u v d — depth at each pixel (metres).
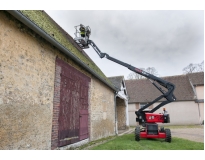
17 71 3.63
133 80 26.84
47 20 6.92
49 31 5.42
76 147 6.18
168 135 8.18
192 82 23.11
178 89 23.36
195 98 21.75
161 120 9.44
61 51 5.58
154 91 24.03
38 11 6.55
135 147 6.48
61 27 9.45
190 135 11.30
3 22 3.38
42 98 4.44
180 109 21.88
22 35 3.88
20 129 3.61
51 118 4.78
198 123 21.12
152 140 8.67
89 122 7.72
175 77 25.19
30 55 4.09
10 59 3.47
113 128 11.92
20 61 3.75
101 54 10.26
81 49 10.37
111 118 11.63
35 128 4.09
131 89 25.25
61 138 5.23
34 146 4.00
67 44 7.02
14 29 3.65
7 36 3.44
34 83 4.16
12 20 3.61
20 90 3.68
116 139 9.26
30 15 4.70
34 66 4.21
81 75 7.12
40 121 4.29
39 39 4.50
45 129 4.47
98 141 8.09
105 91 10.55
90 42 10.19
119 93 14.95
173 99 9.74
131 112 23.31
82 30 10.03
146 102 23.00
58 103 5.19
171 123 21.70
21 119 3.66
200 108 21.53
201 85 22.41
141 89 24.89
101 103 9.62
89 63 9.21
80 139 6.62
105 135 9.95
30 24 3.78
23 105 3.74
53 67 5.07
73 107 6.20
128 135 11.37
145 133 8.66
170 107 22.17
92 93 8.30
